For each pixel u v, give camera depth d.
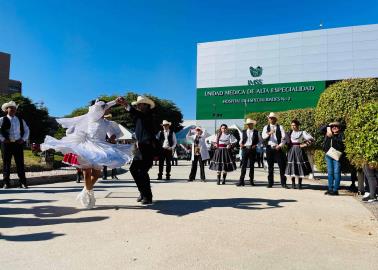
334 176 8.77
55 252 3.90
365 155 6.89
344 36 50.47
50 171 14.41
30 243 4.22
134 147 6.65
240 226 5.09
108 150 6.33
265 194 8.47
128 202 6.99
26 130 9.80
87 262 3.60
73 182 11.62
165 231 4.79
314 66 51.66
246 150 10.83
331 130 8.92
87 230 4.82
